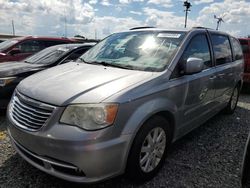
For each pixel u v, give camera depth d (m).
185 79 3.52
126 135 2.70
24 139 2.81
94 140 2.52
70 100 2.65
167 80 3.25
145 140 2.98
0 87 4.86
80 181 2.60
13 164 3.44
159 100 3.07
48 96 2.77
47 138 2.60
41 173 3.25
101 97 2.65
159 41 3.84
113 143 2.62
